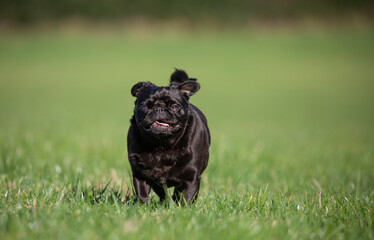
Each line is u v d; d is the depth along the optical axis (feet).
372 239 14.02
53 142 35.94
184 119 17.90
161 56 168.35
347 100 108.06
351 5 218.38
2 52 173.27
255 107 96.27
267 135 50.37
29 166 25.12
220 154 30.07
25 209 15.61
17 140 36.32
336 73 143.74
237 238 13.34
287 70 148.56
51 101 99.45
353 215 16.40
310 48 178.60
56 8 212.23
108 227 13.67
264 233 13.84
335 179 26.27
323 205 17.54
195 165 18.12
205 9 216.13
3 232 13.23
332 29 207.10
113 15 214.28
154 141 17.58
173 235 13.34
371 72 144.46
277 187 23.06
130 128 18.65
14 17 209.05
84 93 114.32
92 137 40.96
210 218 14.98
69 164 27.04
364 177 26.58
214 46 185.06
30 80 133.39
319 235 14.11
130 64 155.94
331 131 60.44
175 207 16.78
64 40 194.39
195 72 145.28
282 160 32.89
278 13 217.77
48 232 13.32
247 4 219.20
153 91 17.99
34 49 178.91
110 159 29.35
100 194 18.52
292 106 98.73
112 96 110.22
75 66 154.51
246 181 24.72
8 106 88.43
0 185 20.27
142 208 16.57
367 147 43.32
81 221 14.29
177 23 215.51
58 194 17.80
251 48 181.16
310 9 219.00
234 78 138.10
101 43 190.29
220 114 83.82
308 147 41.50
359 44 181.06
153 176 17.93
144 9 215.51
